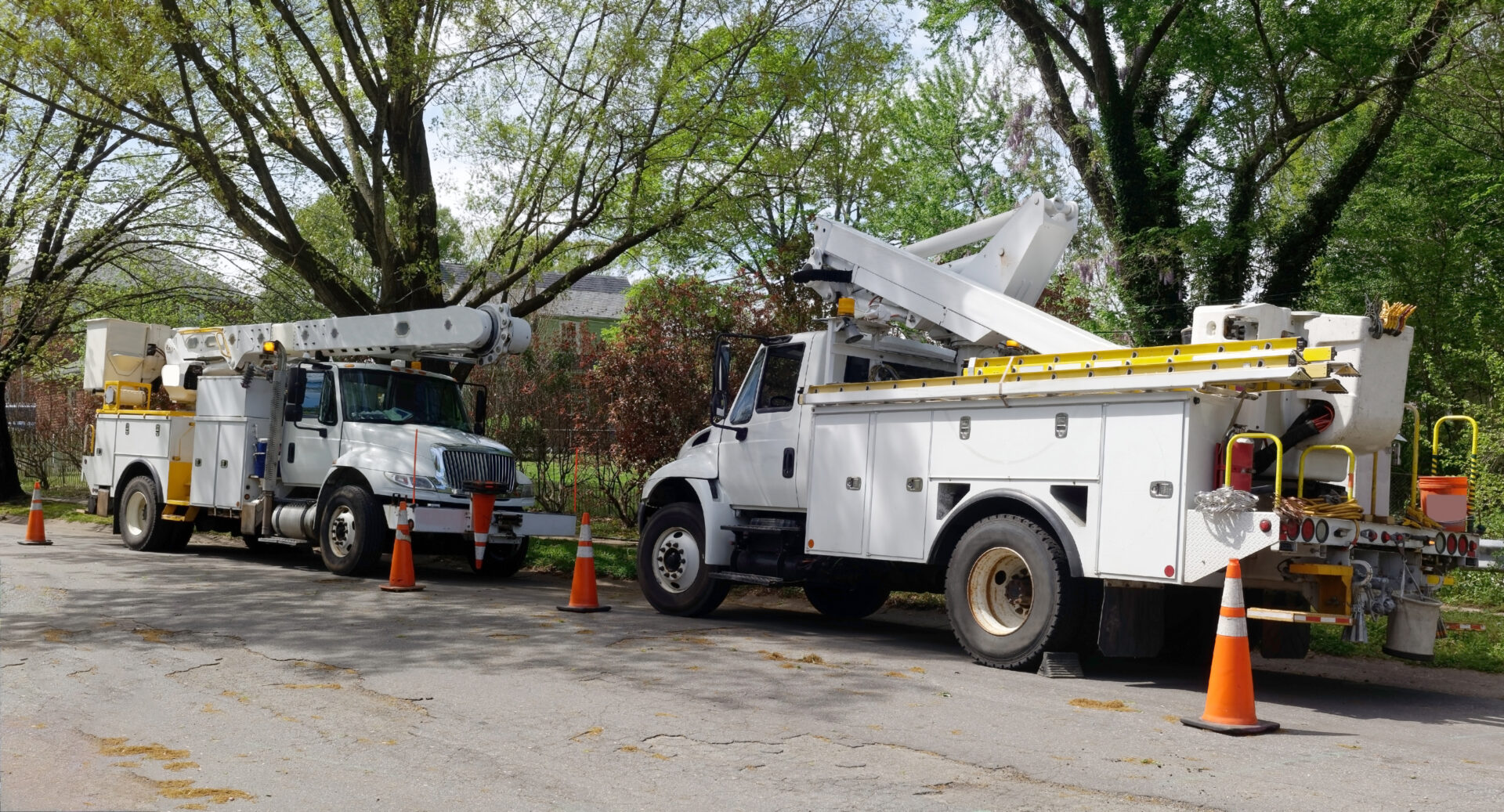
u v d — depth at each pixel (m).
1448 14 16.19
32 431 31.31
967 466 8.81
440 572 15.05
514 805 4.79
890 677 7.92
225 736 5.88
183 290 22.95
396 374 14.83
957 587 8.73
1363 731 6.75
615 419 16.14
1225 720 6.56
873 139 17.12
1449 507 8.08
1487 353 13.63
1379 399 7.61
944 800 4.94
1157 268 18.19
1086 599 8.12
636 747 5.78
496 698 6.86
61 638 8.62
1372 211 18.23
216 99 17.83
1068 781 5.29
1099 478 7.95
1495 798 5.20
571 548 16.55
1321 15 16.27
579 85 15.95
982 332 9.66
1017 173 22.39
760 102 16.39
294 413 14.30
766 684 7.53
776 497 10.46
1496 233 17.06
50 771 5.21
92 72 16.28
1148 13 17.12
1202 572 7.36
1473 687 8.76
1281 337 7.80
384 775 5.22
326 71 15.97
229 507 15.16
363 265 21.36
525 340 14.22
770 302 16.47
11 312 23.72
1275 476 7.53
